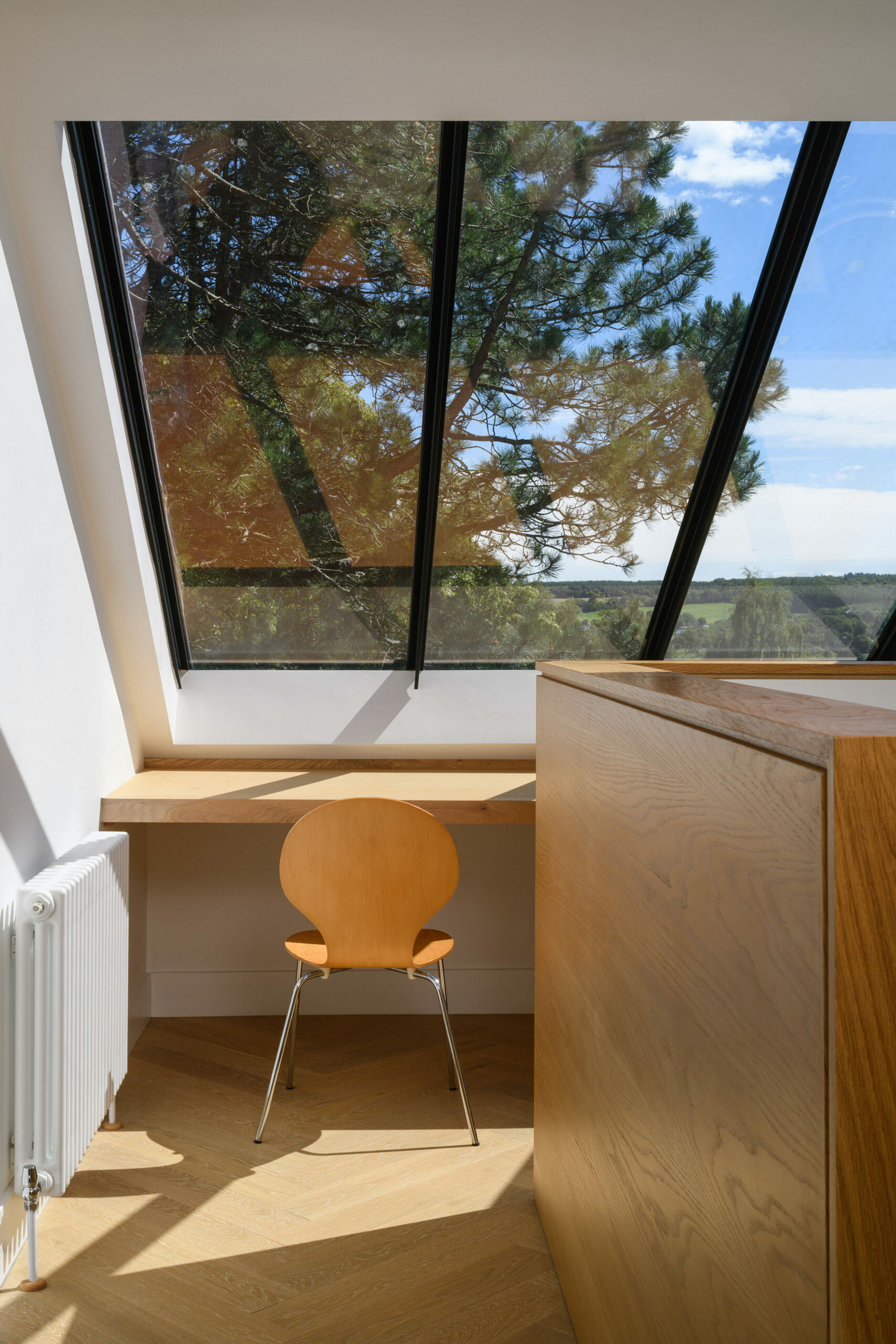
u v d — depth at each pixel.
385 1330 1.74
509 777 3.33
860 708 0.94
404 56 1.89
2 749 1.96
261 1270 1.91
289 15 1.76
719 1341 0.97
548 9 1.77
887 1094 0.70
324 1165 2.34
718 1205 0.97
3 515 2.00
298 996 2.74
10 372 2.08
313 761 3.46
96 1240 2.01
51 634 2.30
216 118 2.09
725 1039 0.94
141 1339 1.70
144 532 2.91
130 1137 2.47
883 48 1.90
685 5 1.76
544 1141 2.04
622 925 1.36
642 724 1.24
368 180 2.53
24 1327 1.73
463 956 3.51
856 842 0.70
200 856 3.42
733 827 0.92
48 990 1.91
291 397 2.90
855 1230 0.70
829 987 0.71
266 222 2.57
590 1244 1.59
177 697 3.36
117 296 2.55
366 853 2.41
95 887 2.17
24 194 2.16
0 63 1.89
